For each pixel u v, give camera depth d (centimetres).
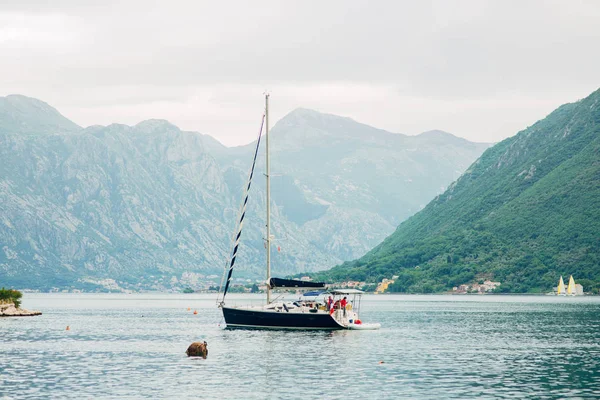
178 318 19162
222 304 13238
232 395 6381
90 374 7550
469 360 8688
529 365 8275
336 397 6297
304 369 7881
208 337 11444
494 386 6825
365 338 11306
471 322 16112
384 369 7906
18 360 8762
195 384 6912
